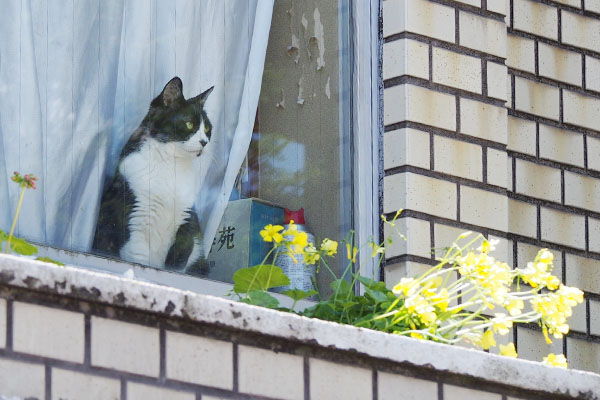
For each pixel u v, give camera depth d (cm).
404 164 773
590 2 956
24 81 658
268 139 756
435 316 588
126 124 693
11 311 423
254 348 475
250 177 743
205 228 714
